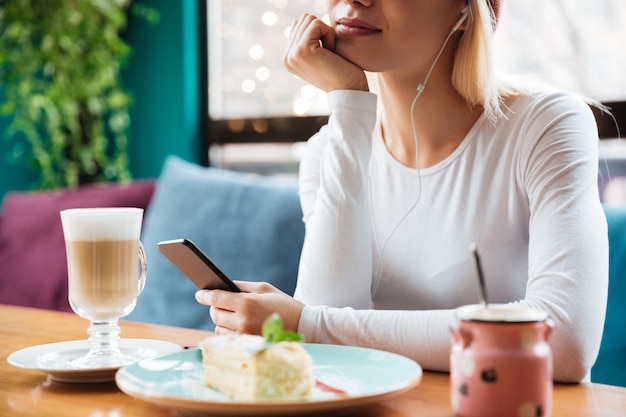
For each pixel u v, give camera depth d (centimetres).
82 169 394
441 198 151
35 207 301
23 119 357
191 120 367
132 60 379
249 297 121
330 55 149
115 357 118
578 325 112
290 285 229
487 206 147
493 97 147
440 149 154
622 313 176
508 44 285
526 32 281
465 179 149
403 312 119
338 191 145
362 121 147
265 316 120
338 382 98
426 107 152
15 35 346
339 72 149
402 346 116
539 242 126
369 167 162
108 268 118
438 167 152
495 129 148
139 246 126
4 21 353
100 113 379
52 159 374
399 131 157
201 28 368
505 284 147
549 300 115
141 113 378
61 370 107
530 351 82
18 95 363
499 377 82
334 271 143
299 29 155
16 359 117
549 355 84
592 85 270
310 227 158
